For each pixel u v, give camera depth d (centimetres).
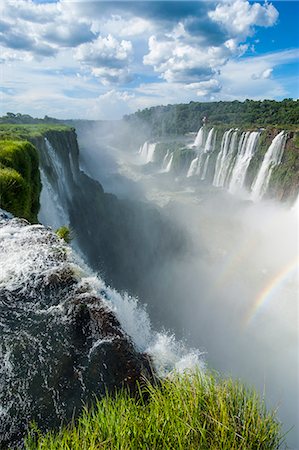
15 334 751
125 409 497
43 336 754
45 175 2938
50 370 684
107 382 672
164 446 430
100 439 443
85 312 813
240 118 13125
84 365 699
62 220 2998
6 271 924
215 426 461
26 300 845
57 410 618
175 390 516
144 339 856
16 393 637
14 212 1438
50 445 473
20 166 1980
